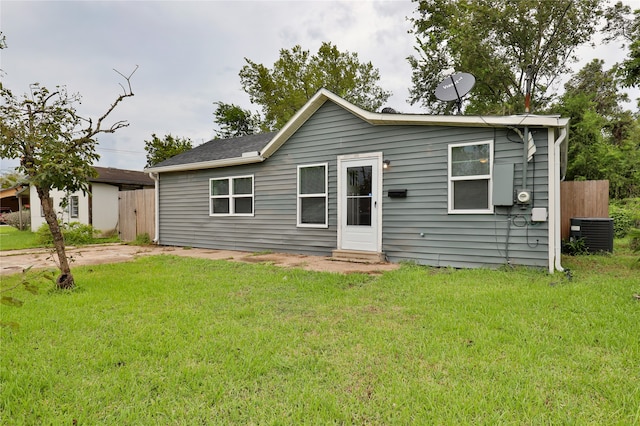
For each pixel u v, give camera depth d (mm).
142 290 4555
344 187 7348
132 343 2793
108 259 7707
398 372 2303
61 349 2691
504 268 5496
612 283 4426
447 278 5055
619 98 20234
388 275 5324
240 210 9242
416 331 3002
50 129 4430
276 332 3025
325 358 2514
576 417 1797
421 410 1881
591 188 8070
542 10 15688
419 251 6422
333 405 1938
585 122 16094
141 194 11844
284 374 2307
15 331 3029
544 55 16500
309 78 24078
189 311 3629
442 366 2369
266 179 8664
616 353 2494
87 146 4754
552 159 5250
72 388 2150
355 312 3574
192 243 10211
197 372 2311
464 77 6887
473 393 2029
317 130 7758
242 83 24984
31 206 17516
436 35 18766
